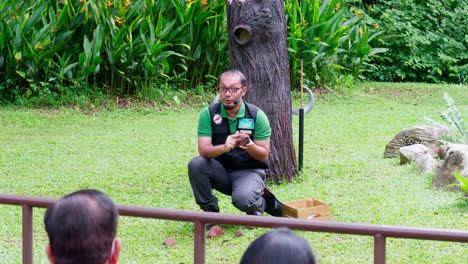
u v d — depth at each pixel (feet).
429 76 57.98
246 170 20.16
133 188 25.34
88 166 28.73
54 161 29.55
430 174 25.35
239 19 25.00
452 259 17.71
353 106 44.32
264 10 24.80
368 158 28.96
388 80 57.93
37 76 43.11
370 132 35.12
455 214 20.92
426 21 59.72
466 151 23.30
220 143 19.95
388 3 59.16
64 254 7.81
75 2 43.73
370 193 23.59
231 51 25.52
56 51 42.60
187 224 21.31
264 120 19.95
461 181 21.44
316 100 46.26
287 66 25.68
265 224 11.13
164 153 31.04
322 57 49.06
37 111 40.52
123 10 43.86
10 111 39.83
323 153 30.60
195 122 39.17
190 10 45.55
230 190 20.24
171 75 46.96
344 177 26.04
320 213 20.35
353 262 17.87
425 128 28.43
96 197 8.07
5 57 42.24
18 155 30.66
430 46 59.00
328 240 19.48
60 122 38.47
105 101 43.04
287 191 24.30
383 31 52.60
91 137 34.68
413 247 18.65
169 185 25.79
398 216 21.01
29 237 12.78
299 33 47.50
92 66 42.42
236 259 18.43
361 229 10.64
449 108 27.61
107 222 7.95
